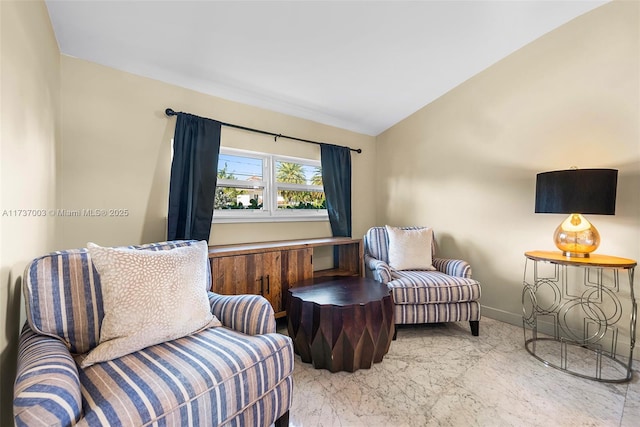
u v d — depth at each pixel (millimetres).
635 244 1883
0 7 888
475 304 2213
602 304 2018
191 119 2121
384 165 3523
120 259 1099
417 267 2604
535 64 2291
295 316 1841
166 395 841
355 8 1657
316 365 1746
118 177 1893
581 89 2076
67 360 884
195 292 1243
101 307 1147
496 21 2010
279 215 2840
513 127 2434
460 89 2771
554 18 2074
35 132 1219
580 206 1739
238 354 1046
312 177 3143
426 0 1708
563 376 1681
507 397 1488
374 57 2148
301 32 1778
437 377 1668
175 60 1901
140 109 1975
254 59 1982
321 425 1291
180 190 2057
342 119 3105
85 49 1700
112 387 849
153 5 1455
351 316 1688
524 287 2295
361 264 2910
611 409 1401
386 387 1570
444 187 2934
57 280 1088
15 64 1001
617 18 1917
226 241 2430
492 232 2582
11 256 983
